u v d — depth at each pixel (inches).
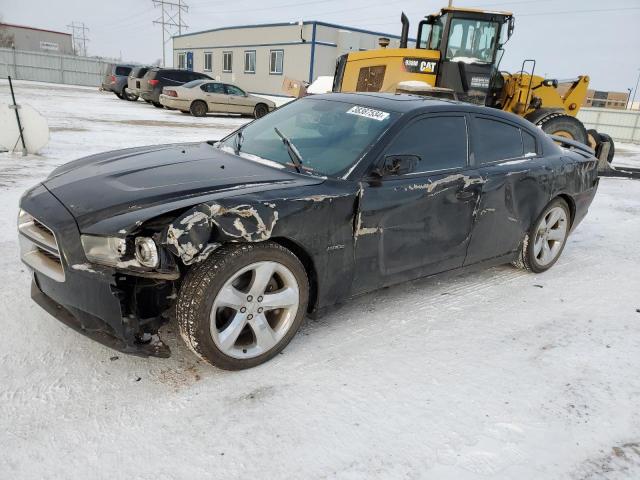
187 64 1540.4
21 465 79.7
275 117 157.1
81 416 91.4
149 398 97.8
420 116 136.6
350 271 121.4
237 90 755.4
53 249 100.0
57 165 300.7
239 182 111.8
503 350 125.6
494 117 158.7
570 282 175.5
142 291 96.9
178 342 117.2
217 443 87.5
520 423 98.0
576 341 132.6
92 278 93.2
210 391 101.3
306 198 108.9
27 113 318.7
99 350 111.6
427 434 93.3
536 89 396.5
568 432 96.4
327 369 111.7
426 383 109.2
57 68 1524.4
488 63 376.2
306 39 1071.0
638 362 123.7
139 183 109.0
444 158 139.9
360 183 119.5
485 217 149.5
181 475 80.3
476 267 158.6
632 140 901.8
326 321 134.1
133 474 79.8
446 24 372.8
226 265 98.4
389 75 389.1
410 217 129.0
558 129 378.3
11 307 126.5
